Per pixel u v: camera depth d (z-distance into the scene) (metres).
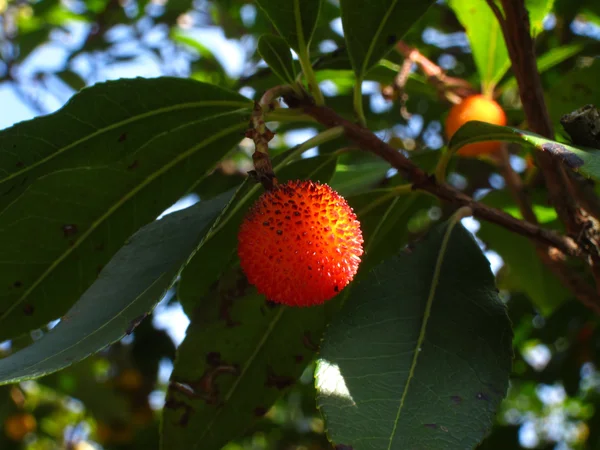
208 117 0.17
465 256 0.17
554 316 0.31
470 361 0.15
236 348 0.19
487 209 0.18
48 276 0.18
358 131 0.17
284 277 0.15
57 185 0.17
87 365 0.35
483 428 0.14
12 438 0.39
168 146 0.18
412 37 0.30
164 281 0.14
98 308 0.15
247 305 0.19
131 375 0.40
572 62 0.27
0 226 0.17
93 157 0.17
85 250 0.18
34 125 0.16
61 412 0.46
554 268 0.20
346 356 0.15
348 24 0.17
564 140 0.22
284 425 0.46
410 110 0.31
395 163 0.17
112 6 0.42
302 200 0.15
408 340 0.15
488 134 0.16
